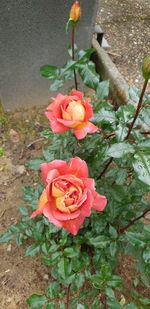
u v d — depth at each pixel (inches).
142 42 29.9
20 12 17.8
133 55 28.4
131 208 13.2
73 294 15.3
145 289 15.9
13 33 18.7
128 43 29.6
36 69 21.6
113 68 23.5
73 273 12.0
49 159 13.7
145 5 34.4
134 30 31.0
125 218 12.9
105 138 11.5
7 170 20.4
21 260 16.6
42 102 24.3
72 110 9.0
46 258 12.1
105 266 11.5
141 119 10.0
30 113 23.9
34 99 23.8
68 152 13.6
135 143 10.2
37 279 16.1
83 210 8.4
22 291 15.7
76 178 8.3
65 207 8.0
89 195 8.2
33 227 15.4
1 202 18.9
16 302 15.3
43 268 16.4
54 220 8.3
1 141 21.8
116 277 11.2
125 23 31.8
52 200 8.4
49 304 11.4
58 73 12.4
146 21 32.4
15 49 19.6
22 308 15.2
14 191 19.4
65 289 15.4
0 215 18.3
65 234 12.8
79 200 8.0
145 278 13.3
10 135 22.2
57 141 13.7
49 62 21.6
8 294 15.5
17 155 21.2
